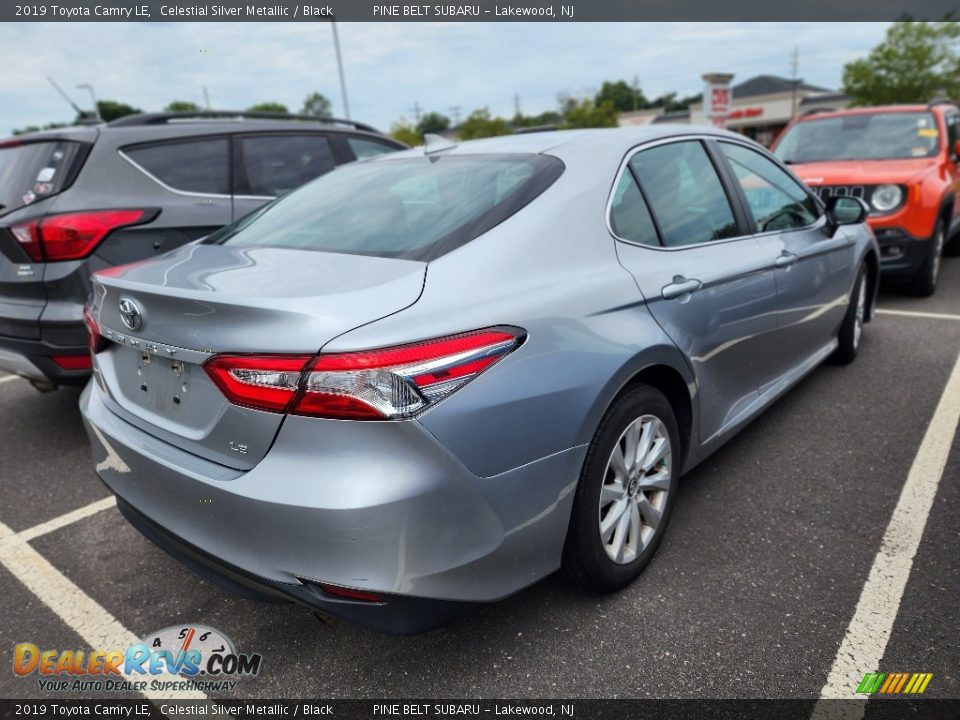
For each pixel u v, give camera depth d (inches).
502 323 73.9
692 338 99.6
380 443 66.0
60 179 146.0
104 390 92.8
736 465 128.0
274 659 86.0
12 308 138.2
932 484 117.8
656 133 112.5
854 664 79.7
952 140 269.9
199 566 80.0
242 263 85.7
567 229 88.4
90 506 126.0
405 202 95.4
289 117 205.2
